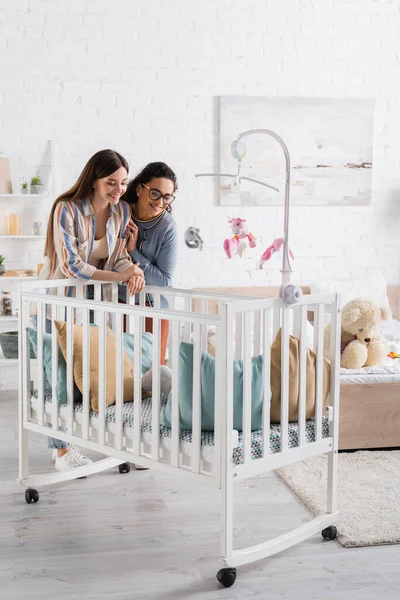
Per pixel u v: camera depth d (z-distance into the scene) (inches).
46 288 123.3
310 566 90.4
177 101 175.9
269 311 90.4
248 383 87.9
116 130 173.9
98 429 100.6
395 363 140.1
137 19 172.2
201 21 175.2
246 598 82.8
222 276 181.5
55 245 120.4
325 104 181.6
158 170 127.6
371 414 131.1
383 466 124.0
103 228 123.3
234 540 97.4
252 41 177.8
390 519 102.4
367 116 184.1
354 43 182.5
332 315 98.7
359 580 86.9
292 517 105.0
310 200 183.5
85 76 171.5
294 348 95.4
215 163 179.0
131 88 173.6
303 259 185.5
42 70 169.6
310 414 97.7
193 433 87.8
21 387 112.5
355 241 187.6
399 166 188.2
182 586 85.5
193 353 87.7
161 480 119.1
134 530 100.1
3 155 169.6
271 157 180.5
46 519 103.4
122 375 97.2
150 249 131.8
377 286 182.9
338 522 101.3
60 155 172.1
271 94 179.8
